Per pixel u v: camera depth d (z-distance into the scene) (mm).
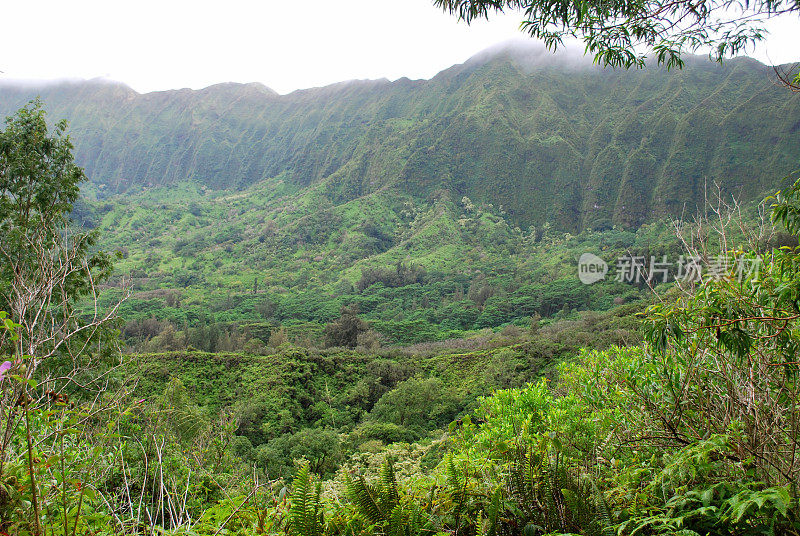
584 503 1902
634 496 1993
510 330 58312
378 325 74812
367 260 149375
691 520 1907
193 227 191625
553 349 33625
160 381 34344
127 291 3111
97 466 2465
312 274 141500
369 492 1979
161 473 2084
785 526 1697
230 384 36500
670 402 2543
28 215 9719
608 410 2891
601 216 177875
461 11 3490
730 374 2344
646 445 2475
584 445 2590
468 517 2027
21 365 1587
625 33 3121
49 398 1741
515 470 2143
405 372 41500
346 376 40688
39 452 1798
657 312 2344
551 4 3166
